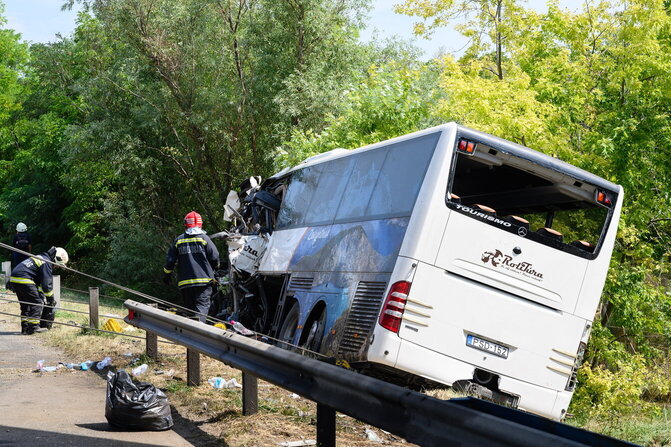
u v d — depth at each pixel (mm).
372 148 11141
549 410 9367
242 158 35531
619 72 17391
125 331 14086
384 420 4582
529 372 9312
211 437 6277
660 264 18641
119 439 6090
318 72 31312
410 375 9188
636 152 17672
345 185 11766
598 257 9719
